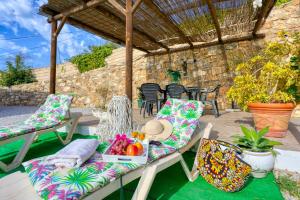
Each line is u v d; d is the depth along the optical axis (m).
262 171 2.30
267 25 6.39
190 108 2.92
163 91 5.66
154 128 2.68
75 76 10.56
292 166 2.51
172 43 7.47
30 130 2.96
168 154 2.14
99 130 3.49
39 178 1.49
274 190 2.10
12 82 13.52
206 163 2.24
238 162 2.04
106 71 9.61
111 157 1.83
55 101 3.95
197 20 5.24
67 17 4.75
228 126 3.98
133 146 1.93
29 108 9.90
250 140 2.41
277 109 3.01
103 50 11.25
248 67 3.79
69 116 3.92
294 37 3.72
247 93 3.44
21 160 2.78
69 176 1.51
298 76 3.23
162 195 2.04
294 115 5.41
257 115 3.22
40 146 3.69
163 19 4.86
